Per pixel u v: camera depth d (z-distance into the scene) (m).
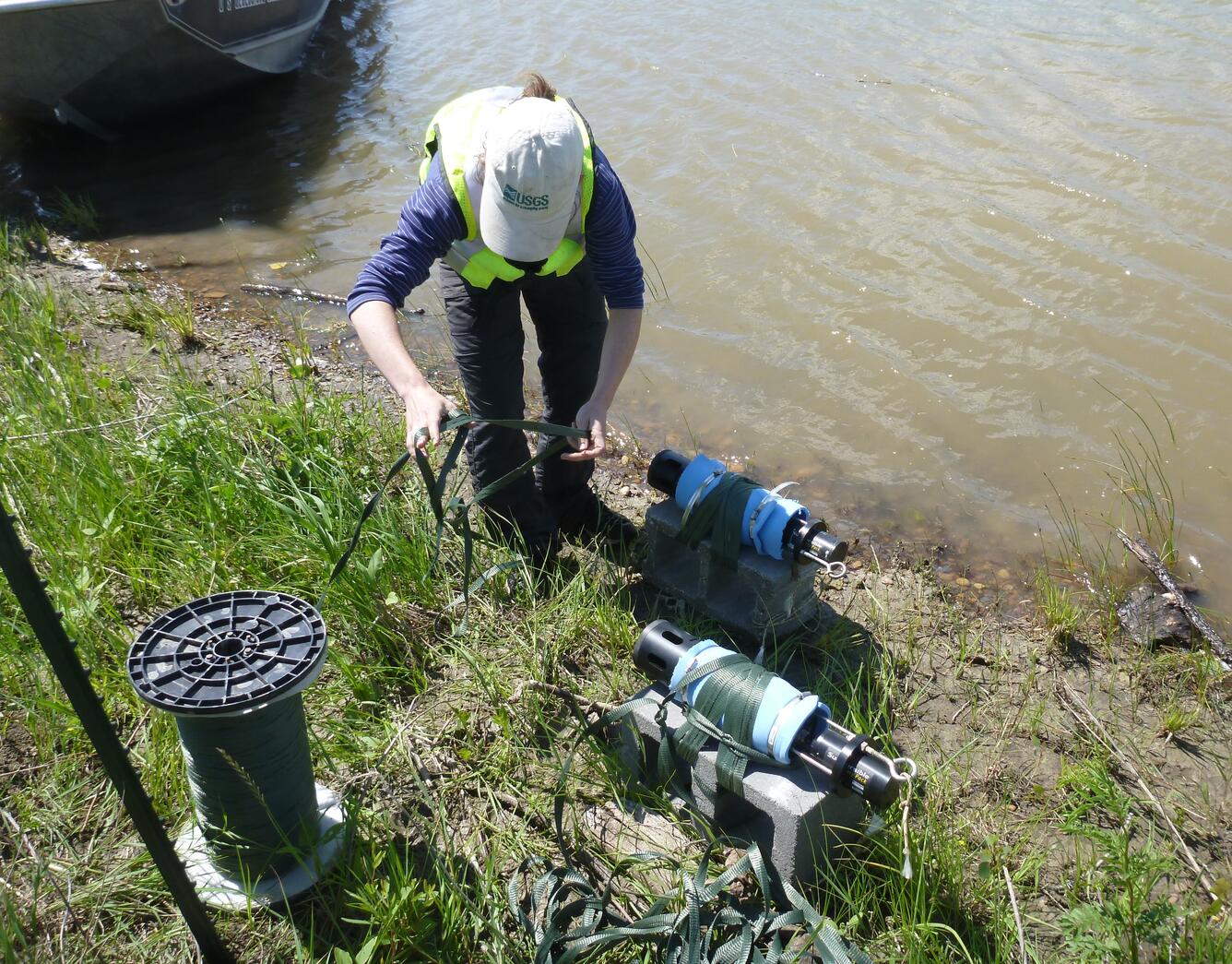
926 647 3.76
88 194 7.80
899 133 7.51
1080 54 8.45
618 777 3.08
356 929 2.70
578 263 3.51
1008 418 5.10
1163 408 5.07
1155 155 7.00
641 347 5.75
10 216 7.45
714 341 5.75
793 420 5.20
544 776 3.15
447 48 9.97
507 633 3.64
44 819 2.93
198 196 7.69
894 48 8.84
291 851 2.67
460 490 4.28
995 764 3.25
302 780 2.69
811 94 8.13
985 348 5.54
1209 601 4.05
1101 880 2.81
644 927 2.57
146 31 7.93
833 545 3.46
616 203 3.14
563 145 2.82
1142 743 3.37
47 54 7.83
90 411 4.61
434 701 3.39
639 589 3.98
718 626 3.78
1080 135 7.30
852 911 2.71
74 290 6.22
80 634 3.45
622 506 4.54
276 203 7.58
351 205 7.54
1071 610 3.84
